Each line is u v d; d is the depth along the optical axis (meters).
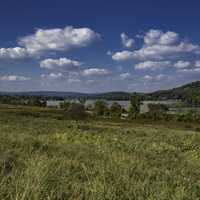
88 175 7.75
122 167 8.97
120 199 6.15
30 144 12.48
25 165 7.85
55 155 10.23
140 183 7.06
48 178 6.64
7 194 5.44
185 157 16.72
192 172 10.60
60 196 5.92
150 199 6.10
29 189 5.55
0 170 7.23
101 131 34.78
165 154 16.75
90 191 6.29
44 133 23.81
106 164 8.93
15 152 10.04
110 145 18.75
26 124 33.38
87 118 98.19
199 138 28.91
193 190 7.14
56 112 104.19
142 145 20.02
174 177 8.48
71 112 99.88
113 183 6.99
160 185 7.26
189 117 110.38
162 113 117.62
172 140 25.95
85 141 20.88
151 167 10.43
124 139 24.64
